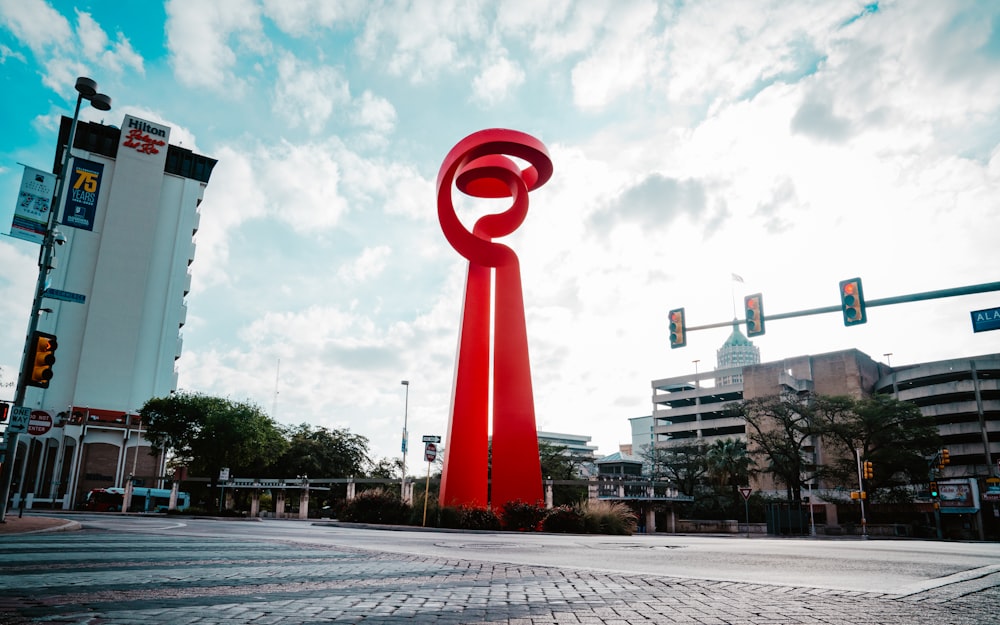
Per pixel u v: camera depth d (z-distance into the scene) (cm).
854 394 8794
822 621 510
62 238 1909
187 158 8694
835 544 2184
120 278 7806
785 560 1218
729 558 1266
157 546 1257
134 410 7631
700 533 5591
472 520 2889
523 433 3167
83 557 968
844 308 1945
